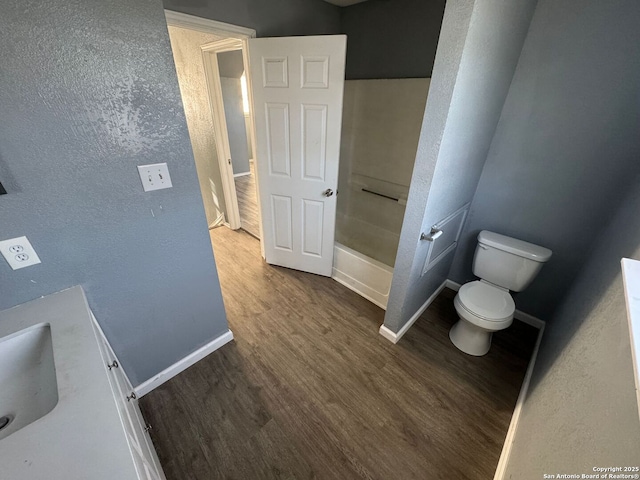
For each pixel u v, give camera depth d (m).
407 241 1.52
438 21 1.93
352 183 2.92
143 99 1.00
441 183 1.40
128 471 0.54
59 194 0.93
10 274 0.92
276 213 2.41
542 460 0.85
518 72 1.58
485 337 1.74
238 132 5.71
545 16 1.42
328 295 2.31
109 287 1.17
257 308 2.14
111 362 1.03
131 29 0.89
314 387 1.56
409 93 2.22
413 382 1.60
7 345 0.85
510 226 1.89
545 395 1.11
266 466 1.22
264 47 1.80
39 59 0.78
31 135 0.83
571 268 1.73
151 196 1.15
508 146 1.74
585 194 1.57
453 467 1.24
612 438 0.55
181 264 1.38
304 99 1.89
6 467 0.54
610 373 0.67
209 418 1.40
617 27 1.27
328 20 2.30
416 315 2.04
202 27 1.65
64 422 0.61
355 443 1.31
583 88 1.42
